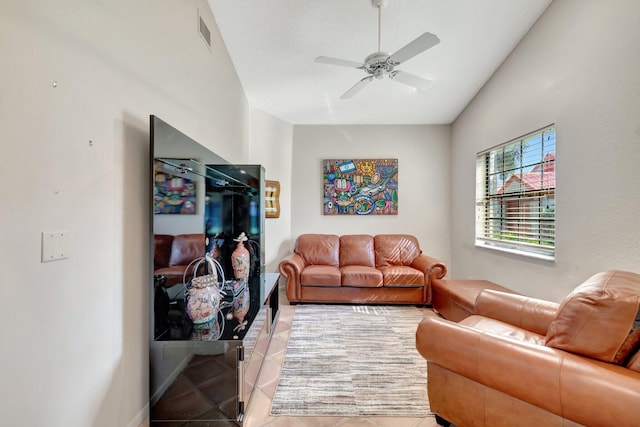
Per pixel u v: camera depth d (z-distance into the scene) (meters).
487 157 3.37
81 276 1.03
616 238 1.75
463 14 2.26
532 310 1.64
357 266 3.68
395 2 2.11
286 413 1.54
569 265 2.11
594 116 1.89
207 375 1.37
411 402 1.63
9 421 0.80
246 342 1.47
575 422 0.96
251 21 2.31
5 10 0.79
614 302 1.00
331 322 2.82
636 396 0.84
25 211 0.84
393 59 1.98
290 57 2.75
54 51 0.92
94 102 1.08
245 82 3.18
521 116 2.62
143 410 1.35
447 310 2.79
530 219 2.63
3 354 0.79
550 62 2.26
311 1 2.10
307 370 1.94
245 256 2.38
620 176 1.72
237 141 3.03
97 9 1.10
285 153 4.18
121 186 1.23
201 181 1.91
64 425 0.95
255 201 2.70
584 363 0.98
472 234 3.59
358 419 1.50
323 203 4.25
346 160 4.23
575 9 2.02
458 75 3.07
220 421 1.37
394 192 4.22
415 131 4.25
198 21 1.99
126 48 1.26
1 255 0.78
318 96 3.48
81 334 1.02
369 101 3.60
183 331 1.46
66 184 0.97
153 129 1.30
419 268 3.47
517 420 1.11
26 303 0.84
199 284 1.59
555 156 2.24
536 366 1.03
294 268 3.36
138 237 1.34
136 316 1.32
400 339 2.43
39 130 0.88
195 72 1.95
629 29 1.65
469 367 1.22
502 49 2.70
